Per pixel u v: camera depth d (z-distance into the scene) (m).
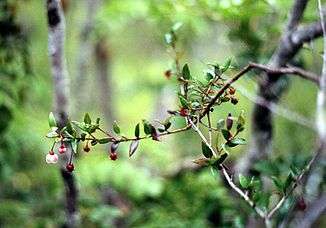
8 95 2.77
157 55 5.52
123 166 3.07
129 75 5.59
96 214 2.86
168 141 4.30
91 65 4.58
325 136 1.91
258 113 2.60
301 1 2.21
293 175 1.90
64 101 2.23
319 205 2.31
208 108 1.55
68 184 2.36
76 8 4.64
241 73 1.71
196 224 2.87
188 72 1.58
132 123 5.57
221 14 2.72
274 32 2.75
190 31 3.43
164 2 2.96
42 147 3.13
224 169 1.60
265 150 2.69
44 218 2.99
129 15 3.59
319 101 1.94
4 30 2.62
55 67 2.21
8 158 2.86
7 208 2.97
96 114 4.69
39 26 4.26
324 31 1.99
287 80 2.62
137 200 3.21
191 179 3.19
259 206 2.06
